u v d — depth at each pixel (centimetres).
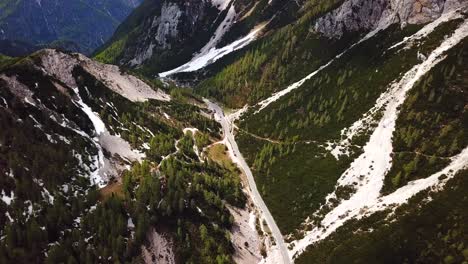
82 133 17338
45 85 17788
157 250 13712
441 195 13950
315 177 17712
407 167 15550
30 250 12019
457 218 12975
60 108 17425
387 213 14388
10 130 14625
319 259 14075
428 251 12600
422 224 13312
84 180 15225
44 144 15238
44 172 14100
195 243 14375
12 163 13500
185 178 17062
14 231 12038
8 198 12888
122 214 14150
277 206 17375
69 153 15688
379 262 12888
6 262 11469
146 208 14525
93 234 13238
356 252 13488
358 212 15188
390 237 13375
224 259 14012
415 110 17562
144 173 16512
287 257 14925
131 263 12850
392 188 15400
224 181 17800
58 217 13138
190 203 15562
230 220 15775
